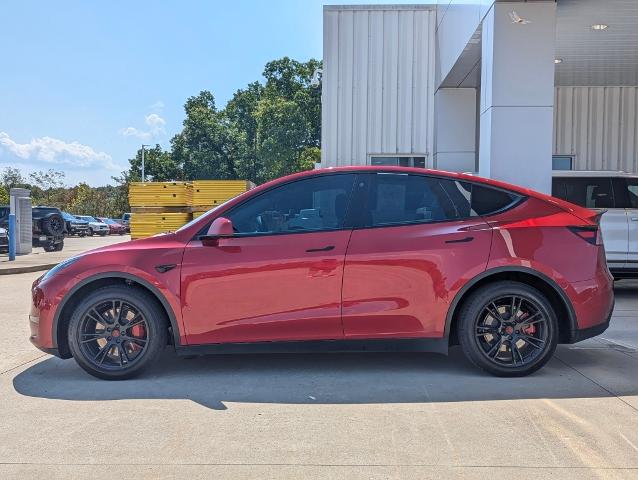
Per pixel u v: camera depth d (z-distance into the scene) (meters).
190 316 5.04
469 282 5.01
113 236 47.59
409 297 5.02
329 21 17.23
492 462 3.54
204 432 4.04
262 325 5.03
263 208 5.22
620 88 16.19
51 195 69.81
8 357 6.14
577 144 16.27
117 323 5.16
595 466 3.48
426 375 5.28
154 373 5.41
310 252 5.02
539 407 4.44
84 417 4.33
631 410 4.37
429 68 17.14
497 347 5.12
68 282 5.12
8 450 3.77
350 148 17.34
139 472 3.46
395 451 3.71
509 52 8.85
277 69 51.81
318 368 5.54
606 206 9.70
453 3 12.79
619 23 10.64
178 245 5.14
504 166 8.90
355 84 17.28
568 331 5.18
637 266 9.63
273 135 46.19
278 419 4.26
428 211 5.19
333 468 3.49
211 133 52.44
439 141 15.76
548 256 5.06
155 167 58.06
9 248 18.98
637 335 6.92
